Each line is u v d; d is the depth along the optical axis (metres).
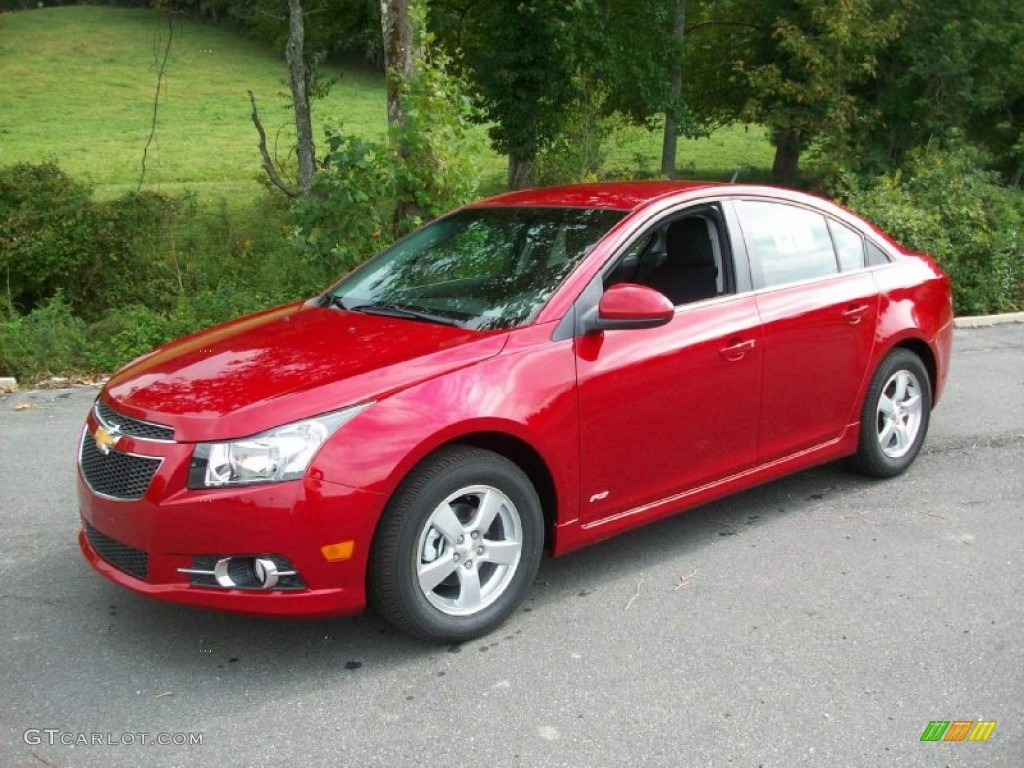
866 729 3.21
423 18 9.45
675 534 4.88
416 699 3.38
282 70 60.38
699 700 3.38
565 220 4.54
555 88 18.98
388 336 3.97
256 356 3.87
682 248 4.57
